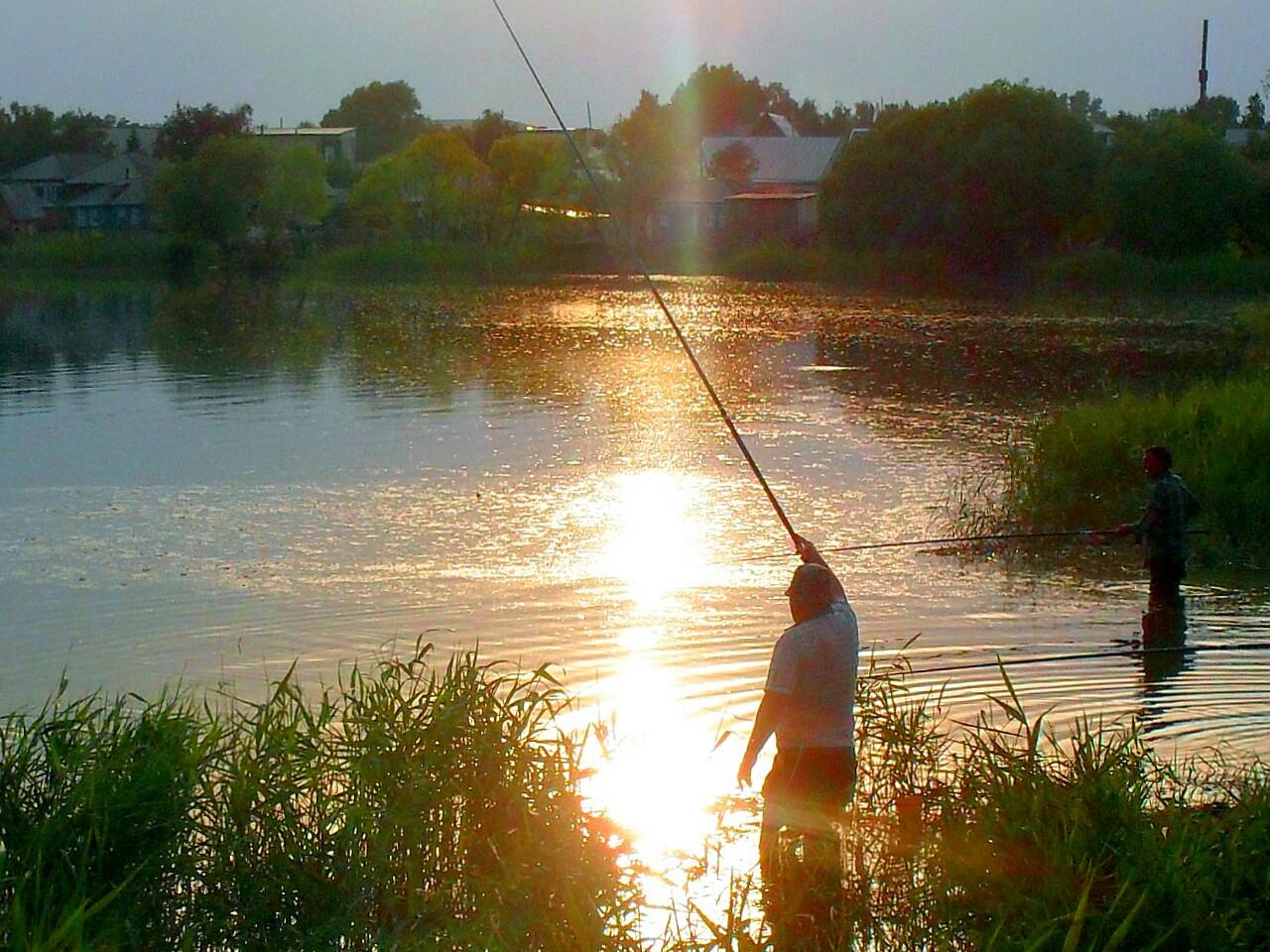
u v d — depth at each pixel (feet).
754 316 143.23
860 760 24.18
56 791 19.58
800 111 479.82
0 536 47.78
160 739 20.79
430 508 51.98
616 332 125.90
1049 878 19.01
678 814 23.73
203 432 69.62
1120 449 53.06
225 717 28.22
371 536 47.57
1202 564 44.29
